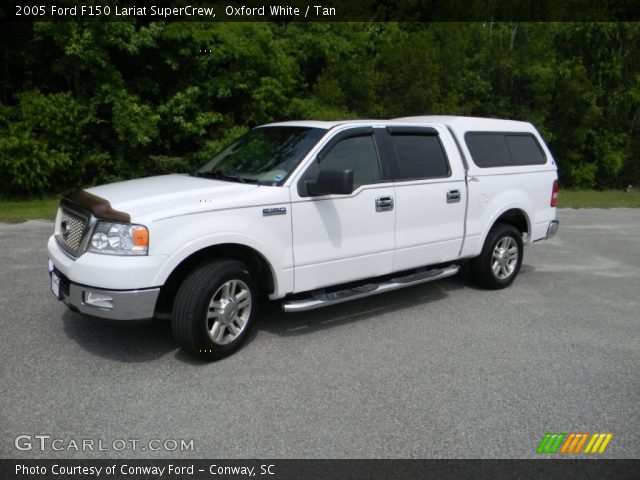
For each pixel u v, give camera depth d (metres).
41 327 5.13
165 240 4.21
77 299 4.26
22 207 12.00
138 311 4.17
